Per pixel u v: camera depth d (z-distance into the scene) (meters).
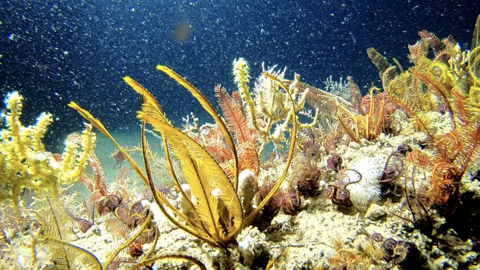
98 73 30.77
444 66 3.35
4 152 2.02
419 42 4.71
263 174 3.24
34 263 1.88
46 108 22.03
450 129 3.19
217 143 3.18
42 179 2.13
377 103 3.69
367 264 1.93
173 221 2.06
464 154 2.30
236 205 1.99
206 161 1.82
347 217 2.45
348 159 3.16
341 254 2.01
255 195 2.55
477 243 2.11
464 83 3.61
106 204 3.11
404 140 3.25
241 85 2.68
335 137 3.75
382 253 2.01
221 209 2.27
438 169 2.31
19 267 1.87
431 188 2.31
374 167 2.63
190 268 2.12
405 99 3.88
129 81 1.84
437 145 2.56
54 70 25.94
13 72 23.56
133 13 32.81
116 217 2.80
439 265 2.02
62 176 2.33
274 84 2.87
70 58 27.83
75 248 1.79
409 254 2.01
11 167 2.01
